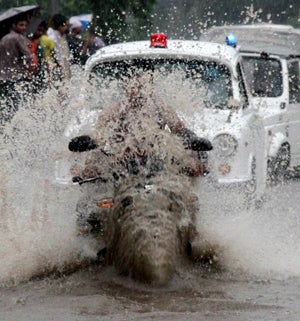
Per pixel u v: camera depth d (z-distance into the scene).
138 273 20.91
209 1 49.28
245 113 30.61
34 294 20.78
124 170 22.17
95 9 50.09
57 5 51.22
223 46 32.19
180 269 21.72
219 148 28.75
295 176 39.44
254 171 30.20
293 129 39.09
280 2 52.59
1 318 18.92
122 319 18.62
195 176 22.88
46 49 41.78
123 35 49.69
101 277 21.94
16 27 40.59
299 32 44.56
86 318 18.77
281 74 39.19
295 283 21.94
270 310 19.44
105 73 30.80
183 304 19.77
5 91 39.44
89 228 22.89
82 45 46.09
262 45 44.44
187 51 31.17
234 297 20.48
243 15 49.97
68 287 21.30
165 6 50.19
